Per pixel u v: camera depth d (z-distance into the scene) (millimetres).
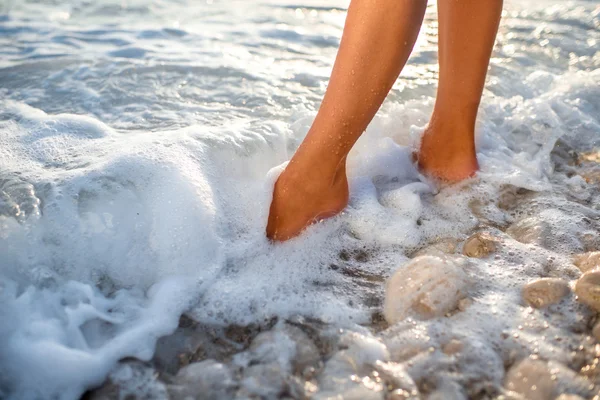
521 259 1056
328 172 1063
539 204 1192
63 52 1681
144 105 1413
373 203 1161
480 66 1127
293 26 2051
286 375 867
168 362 898
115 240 1031
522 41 1893
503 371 864
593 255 1043
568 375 849
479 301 961
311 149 1041
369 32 972
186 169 1104
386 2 960
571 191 1244
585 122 1452
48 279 986
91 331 930
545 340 899
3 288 959
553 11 2213
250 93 1502
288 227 1080
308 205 1079
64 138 1206
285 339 917
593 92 1564
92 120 1275
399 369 870
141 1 2205
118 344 909
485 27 1090
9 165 1116
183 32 1900
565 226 1128
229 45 1814
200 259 1032
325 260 1069
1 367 872
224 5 2238
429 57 1768
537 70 1690
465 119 1185
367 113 1018
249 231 1096
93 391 865
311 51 1814
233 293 991
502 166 1276
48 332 911
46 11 2035
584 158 1354
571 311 943
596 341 898
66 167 1115
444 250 1091
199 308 973
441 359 878
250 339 930
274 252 1068
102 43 1764
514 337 905
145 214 1053
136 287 1007
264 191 1132
